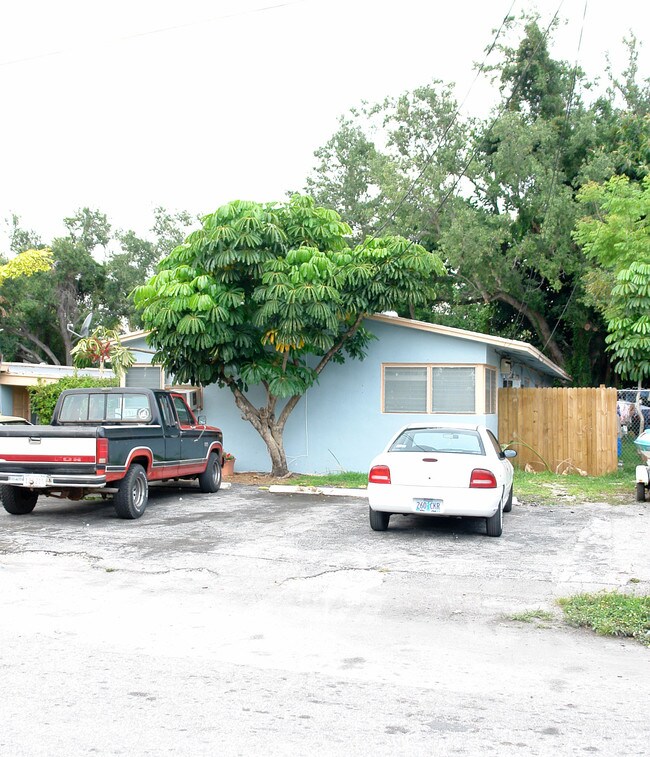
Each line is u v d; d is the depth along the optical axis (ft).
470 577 27.78
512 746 13.99
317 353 54.95
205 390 61.87
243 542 33.65
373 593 25.57
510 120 101.35
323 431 59.57
